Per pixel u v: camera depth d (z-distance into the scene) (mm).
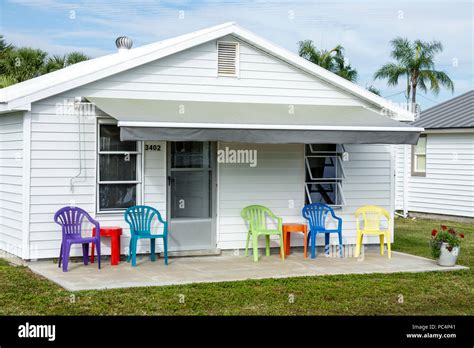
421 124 26953
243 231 15602
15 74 32594
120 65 14234
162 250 14781
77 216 13680
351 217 16781
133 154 14539
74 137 13883
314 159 16531
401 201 28625
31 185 13492
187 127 12328
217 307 10359
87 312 9859
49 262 13688
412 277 13094
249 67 15727
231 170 15508
